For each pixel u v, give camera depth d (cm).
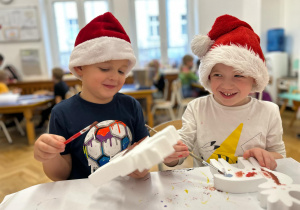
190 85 388
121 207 52
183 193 56
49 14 463
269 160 65
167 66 489
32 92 448
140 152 44
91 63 69
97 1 468
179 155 63
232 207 51
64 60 487
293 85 360
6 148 281
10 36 436
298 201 46
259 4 385
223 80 75
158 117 413
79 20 472
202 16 458
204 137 91
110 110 83
